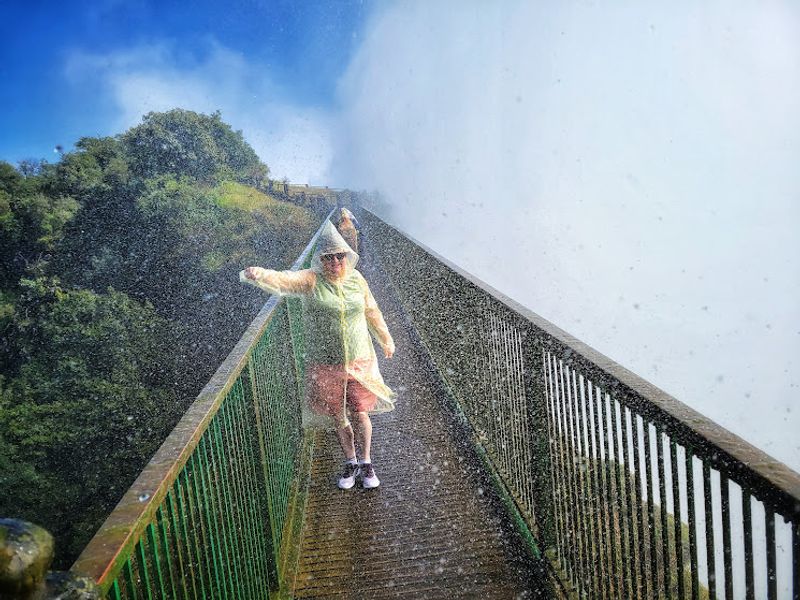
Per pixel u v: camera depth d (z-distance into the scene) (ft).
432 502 11.68
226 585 6.31
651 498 5.49
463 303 14.39
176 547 4.59
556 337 7.69
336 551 10.33
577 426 7.43
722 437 4.31
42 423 84.64
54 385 90.17
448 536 10.53
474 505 11.45
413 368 20.63
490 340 11.76
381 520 11.18
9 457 79.15
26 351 94.17
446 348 17.10
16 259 109.70
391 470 13.16
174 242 115.34
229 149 155.43
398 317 28.35
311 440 15.06
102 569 3.19
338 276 11.49
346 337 11.68
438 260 17.49
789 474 3.70
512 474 10.62
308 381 12.00
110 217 119.85
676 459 4.91
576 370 7.15
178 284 111.45
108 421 87.04
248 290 109.60
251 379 8.41
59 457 82.64
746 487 3.93
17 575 2.14
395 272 33.91
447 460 13.42
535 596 8.90
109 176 125.08
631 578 6.23
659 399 5.20
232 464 7.07
